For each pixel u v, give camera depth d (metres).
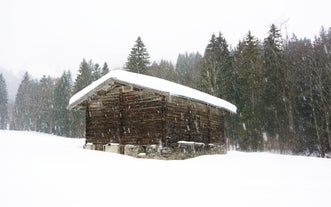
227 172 12.59
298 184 10.19
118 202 7.13
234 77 48.91
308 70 42.09
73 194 7.47
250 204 7.41
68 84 78.50
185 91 18.88
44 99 88.50
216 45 50.72
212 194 8.35
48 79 101.12
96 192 7.84
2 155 11.58
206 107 22.47
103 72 76.94
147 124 17.78
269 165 15.70
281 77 42.69
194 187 9.19
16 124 101.88
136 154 17.78
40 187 7.77
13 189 7.36
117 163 12.85
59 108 76.44
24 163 10.46
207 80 48.00
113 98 19.62
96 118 20.20
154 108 17.70
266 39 46.00
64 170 10.09
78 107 21.75
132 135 18.25
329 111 38.66
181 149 18.34
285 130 41.31
